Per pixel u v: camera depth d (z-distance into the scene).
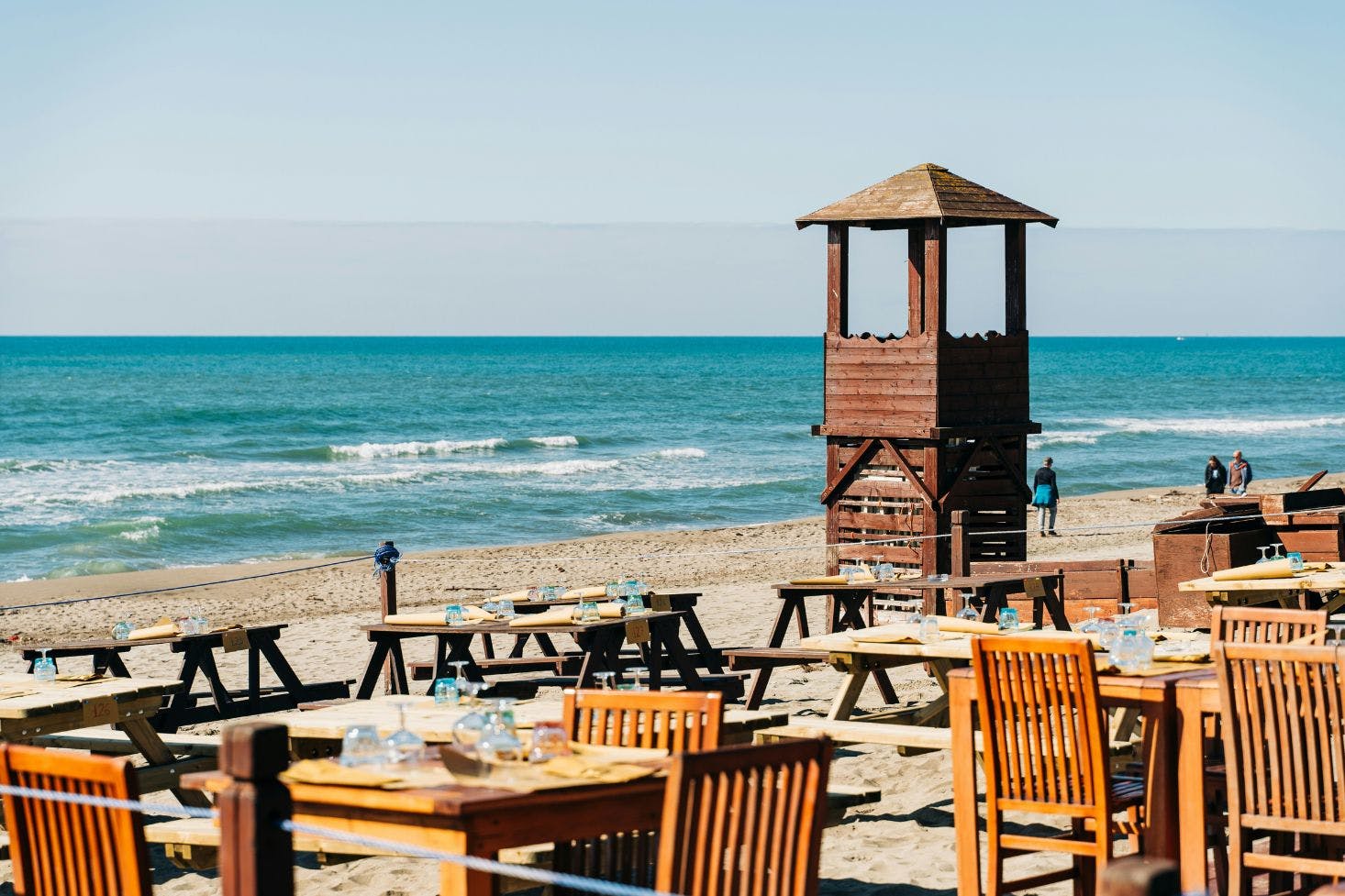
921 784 9.77
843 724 9.20
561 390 116.25
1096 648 7.97
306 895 7.96
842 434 17.33
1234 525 15.86
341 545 36.50
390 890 7.98
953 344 16.67
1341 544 15.23
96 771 4.27
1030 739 6.40
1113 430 75.69
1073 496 48.03
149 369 149.88
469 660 12.53
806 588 13.35
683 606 13.27
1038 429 17.30
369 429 76.19
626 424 82.25
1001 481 17.19
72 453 60.41
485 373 147.50
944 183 17.22
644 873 5.25
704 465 57.78
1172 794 6.05
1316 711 5.60
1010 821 8.72
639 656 14.23
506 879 6.12
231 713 12.67
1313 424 80.50
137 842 4.23
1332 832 5.54
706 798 4.14
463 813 4.41
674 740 5.51
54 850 4.48
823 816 4.46
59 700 8.70
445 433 74.62
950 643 9.38
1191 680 6.11
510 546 35.50
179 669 17.00
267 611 23.91
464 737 5.18
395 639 12.57
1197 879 5.93
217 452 60.31
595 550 32.78
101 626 22.59
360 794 4.65
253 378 130.12
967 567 14.66
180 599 26.02
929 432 16.47
